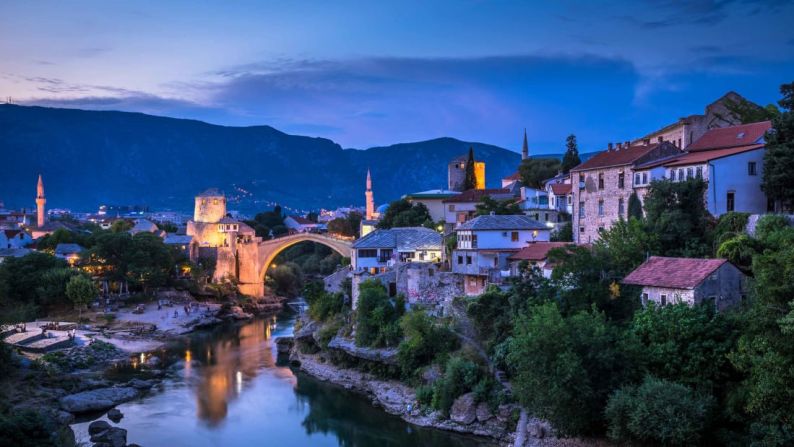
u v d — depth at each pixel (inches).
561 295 2790.4
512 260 3580.2
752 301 2256.4
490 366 2874.0
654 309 2416.3
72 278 5374.0
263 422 3006.9
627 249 2962.6
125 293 6309.1
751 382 2068.2
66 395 3280.0
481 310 3097.9
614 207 3853.3
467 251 3750.0
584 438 2320.4
